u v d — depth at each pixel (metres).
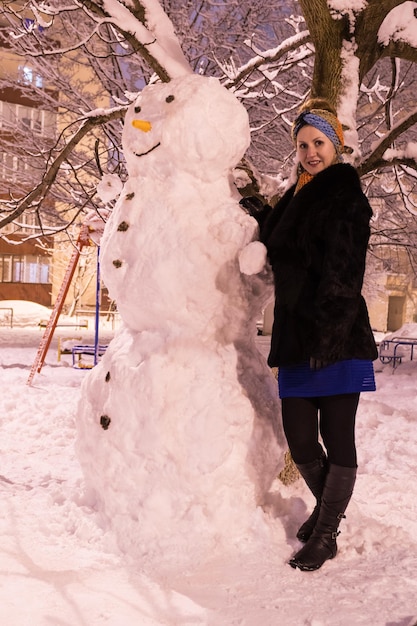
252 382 3.05
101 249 3.15
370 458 5.16
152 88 3.15
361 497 3.86
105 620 2.18
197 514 2.78
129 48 7.64
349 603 2.38
